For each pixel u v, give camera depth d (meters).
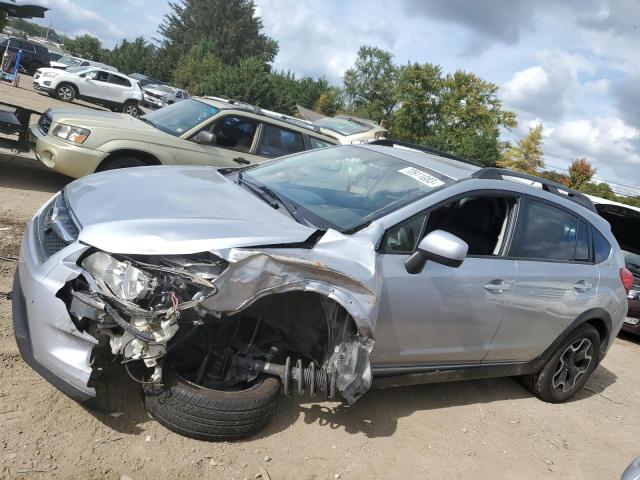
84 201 3.19
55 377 2.70
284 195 3.81
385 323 3.50
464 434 4.09
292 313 3.38
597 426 4.91
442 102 56.88
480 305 3.92
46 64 36.19
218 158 8.02
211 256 2.80
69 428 2.91
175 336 2.87
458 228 3.89
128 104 26.50
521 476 3.77
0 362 3.28
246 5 87.25
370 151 4.46
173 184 3.60
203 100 8.66
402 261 3.51
